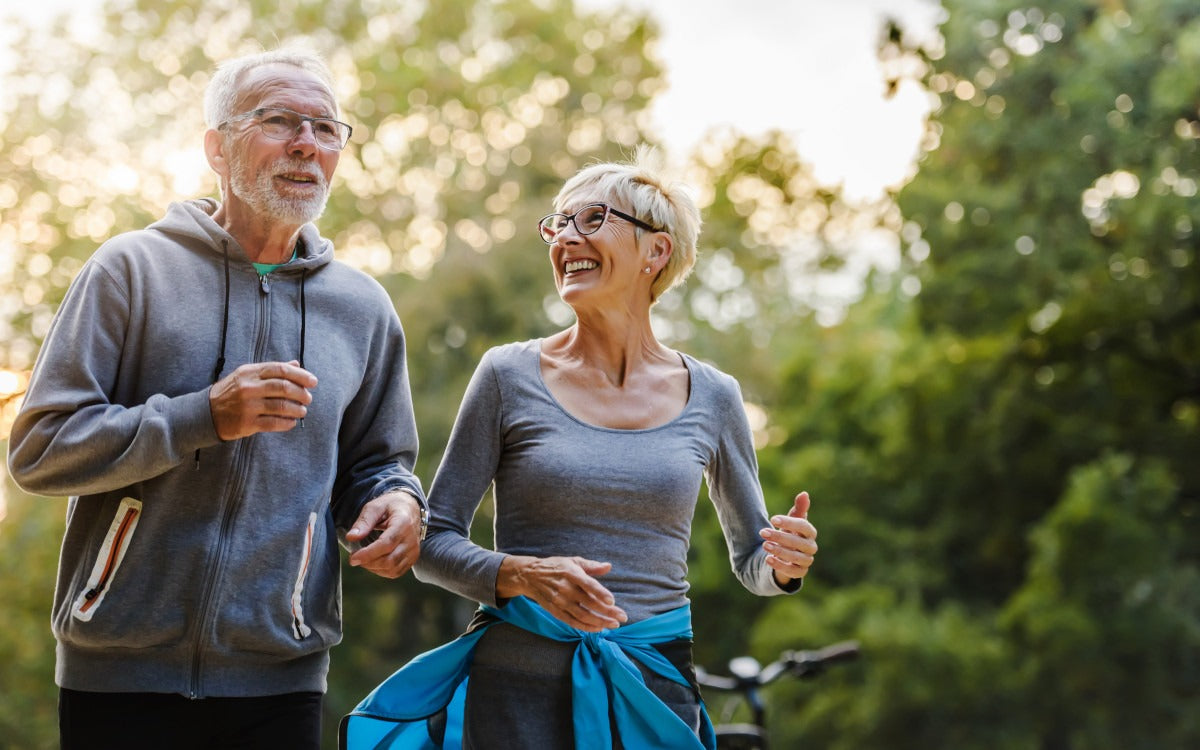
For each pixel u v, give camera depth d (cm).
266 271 276
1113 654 1521
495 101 2334
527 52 2414
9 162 1775
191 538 255
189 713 257
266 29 2053
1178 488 1518
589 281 292
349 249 2203
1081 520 1500
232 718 260
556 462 281
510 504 285
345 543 273
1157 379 1445
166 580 254
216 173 279
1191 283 1344
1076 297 1421
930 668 1584
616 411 292
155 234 268
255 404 238
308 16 2197
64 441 244
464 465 288
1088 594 1544
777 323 2523
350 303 285
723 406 304
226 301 268
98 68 1894
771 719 1675
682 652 286
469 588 271
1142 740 1533
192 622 254
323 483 271
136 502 254
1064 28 1440
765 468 1956
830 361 2092
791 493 1883
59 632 256
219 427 239
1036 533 1568
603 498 281
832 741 1636
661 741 272
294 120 269
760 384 2192
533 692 275
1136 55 1324
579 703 270
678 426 294
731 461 306
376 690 278
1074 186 1441
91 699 254
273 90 269
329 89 277
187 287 265
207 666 257
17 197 1766
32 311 1705
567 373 294
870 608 1678
